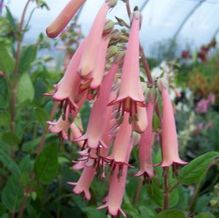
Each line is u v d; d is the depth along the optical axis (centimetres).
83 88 12
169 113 14
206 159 16
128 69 12
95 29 12
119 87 12
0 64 23
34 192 19
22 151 25
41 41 28
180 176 16
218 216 20
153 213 18
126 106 12
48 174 18
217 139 44
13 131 23
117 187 14
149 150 14
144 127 12
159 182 17
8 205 19
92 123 13
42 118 21
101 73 12
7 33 32
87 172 14
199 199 21
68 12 12
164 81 14
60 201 23
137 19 13
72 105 12
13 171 19
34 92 26
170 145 14
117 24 13
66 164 24
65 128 14
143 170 14
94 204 21
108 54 13
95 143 12
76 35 35
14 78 23
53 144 18
